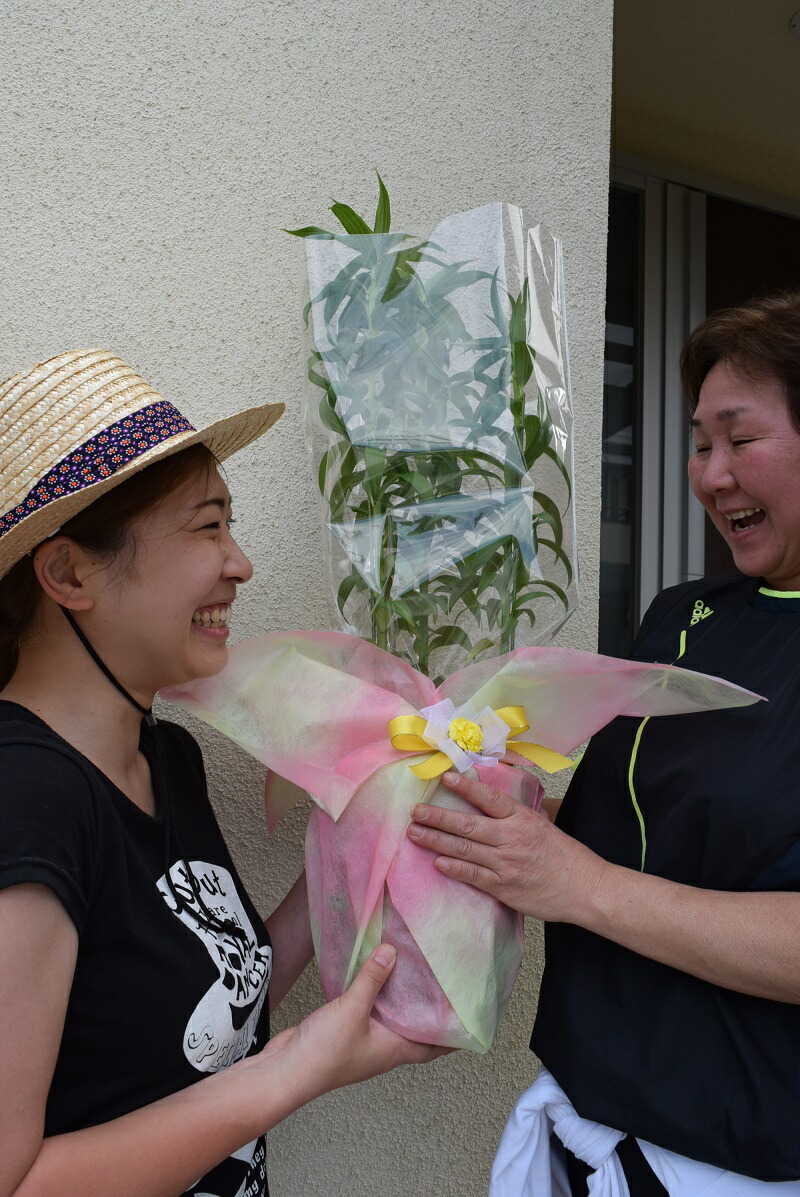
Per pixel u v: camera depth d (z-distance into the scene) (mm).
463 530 978
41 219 1181
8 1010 639
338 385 1002
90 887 738
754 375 934
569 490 1050
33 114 1175
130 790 864
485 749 889
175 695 962
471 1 1451
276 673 955
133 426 775
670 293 2674
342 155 1354
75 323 1197
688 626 1121
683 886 889
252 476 1298
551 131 1525
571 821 1126
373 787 874
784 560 983
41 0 1173
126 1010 762
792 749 896
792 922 825
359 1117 1405
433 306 1007
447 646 1017
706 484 987
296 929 1090
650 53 2389
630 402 2623
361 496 1013
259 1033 969
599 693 947
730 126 2646
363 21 1365
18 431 773
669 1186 911
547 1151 1023
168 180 1242
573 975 1012
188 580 811
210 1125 733
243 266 1288
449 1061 1466
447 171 1436
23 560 800
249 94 1288
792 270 2898
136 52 1221
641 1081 920
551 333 1062
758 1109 865
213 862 939
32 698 820
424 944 849
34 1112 652
